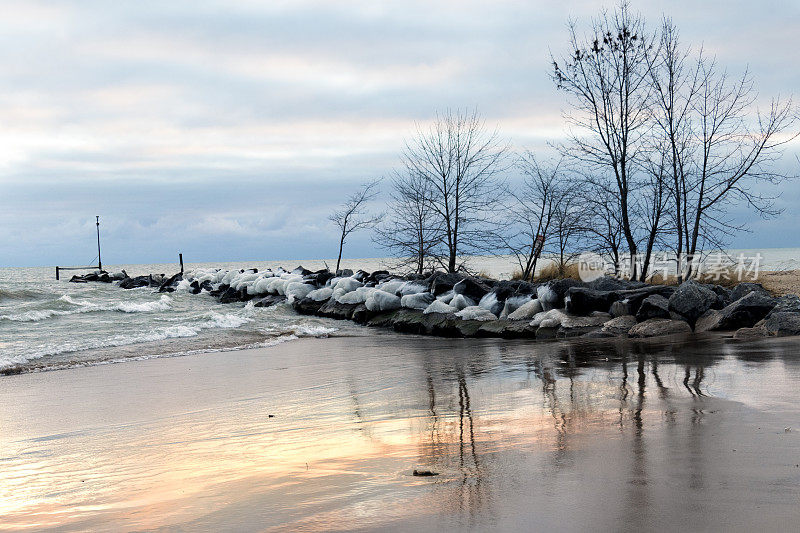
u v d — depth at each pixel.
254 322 21.31
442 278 20.94
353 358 13.49
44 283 51.00
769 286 21.88
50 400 9.67
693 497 4.02
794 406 6.46
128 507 4.59
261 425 7.38
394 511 4.07
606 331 14.41
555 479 4.55
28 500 4.96
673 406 6.82
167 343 16.30
